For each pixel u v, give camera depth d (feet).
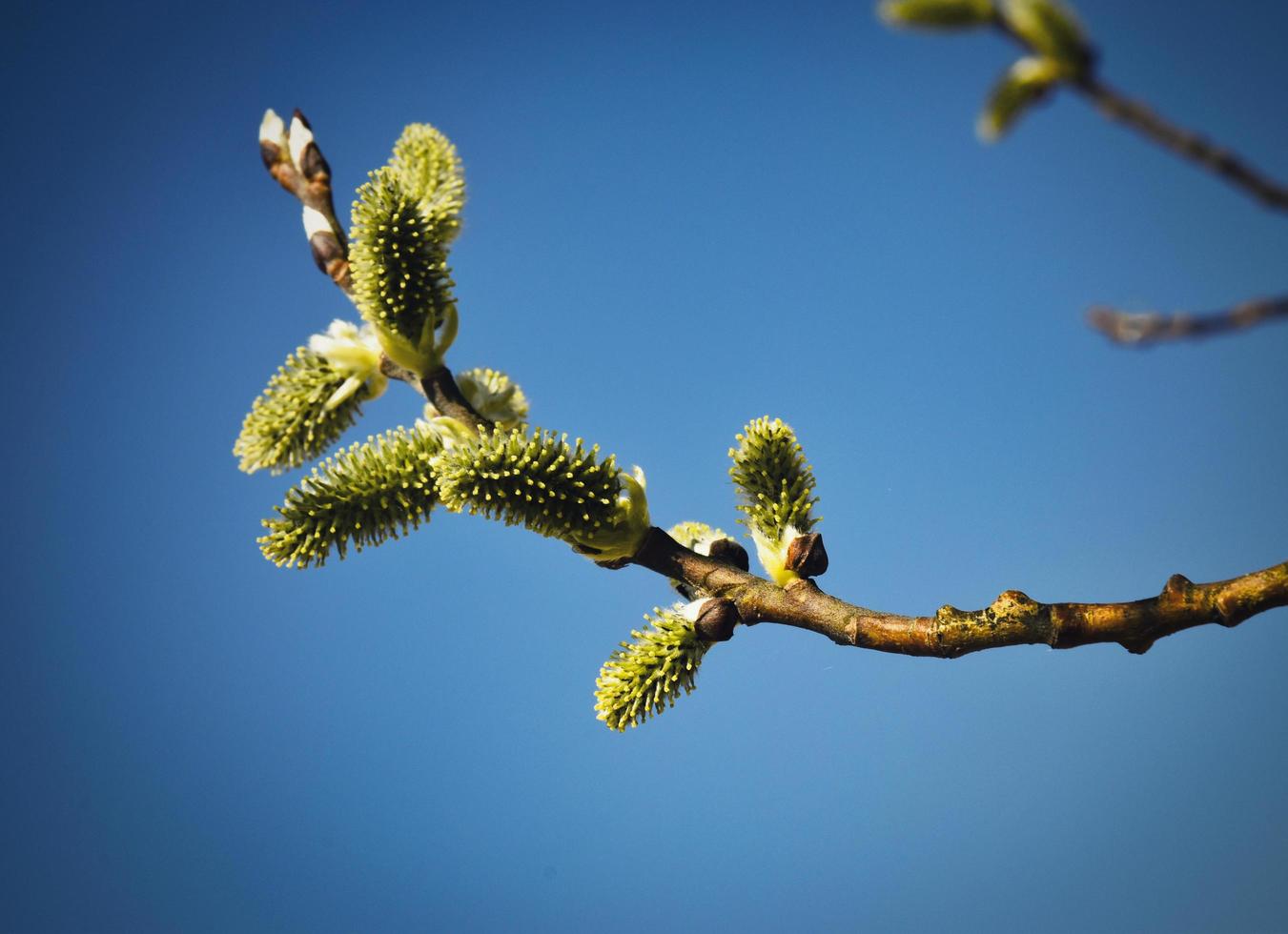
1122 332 0.77
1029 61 0.79
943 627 1.32
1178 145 0.76
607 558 1.39
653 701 1.38
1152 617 1.28
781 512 1.40
